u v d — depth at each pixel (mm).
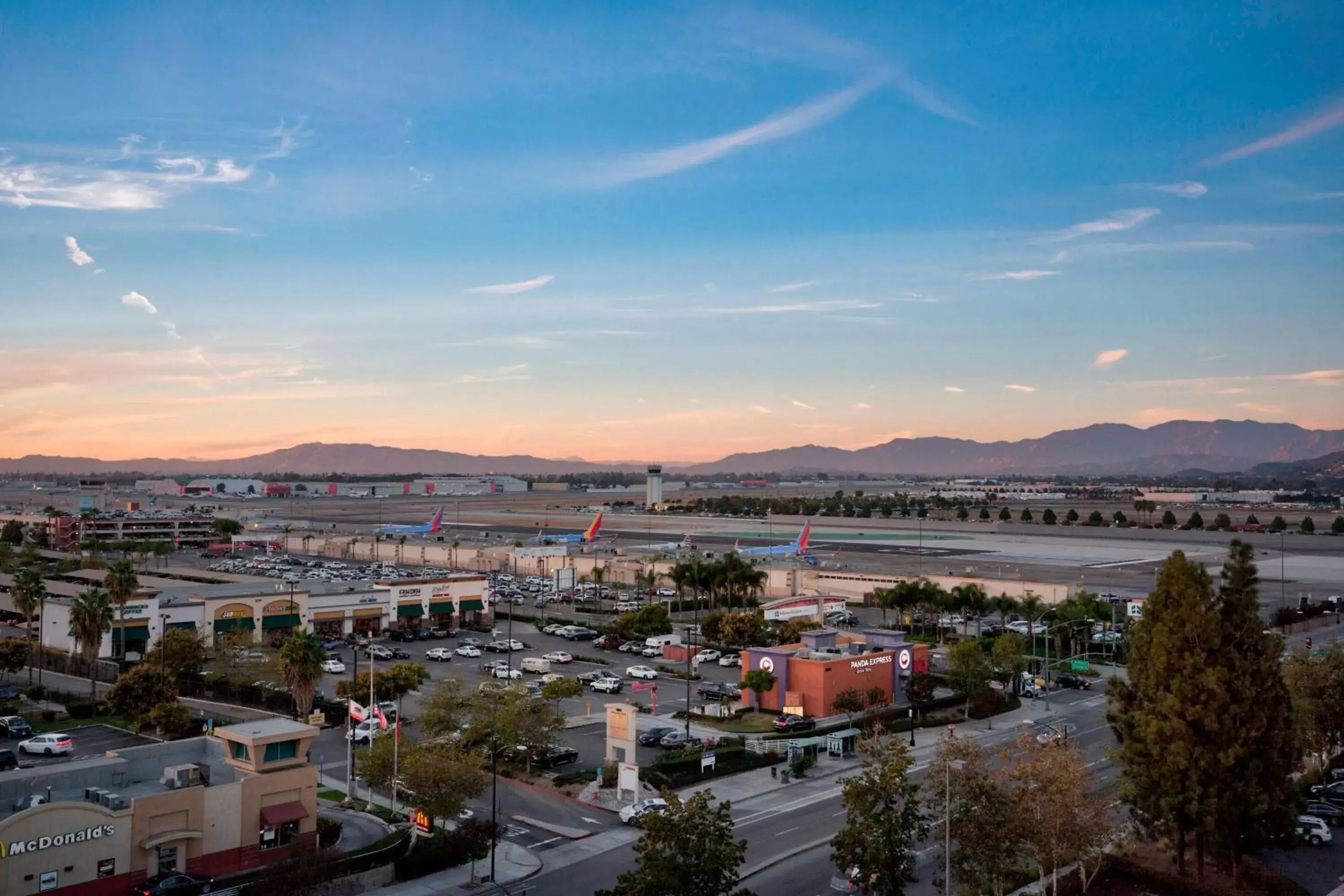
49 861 50000
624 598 187500
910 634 156000
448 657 131875
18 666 109312
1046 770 54656
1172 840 61812
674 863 45469
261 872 55781
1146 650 61219
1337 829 69625
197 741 63562
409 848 62406
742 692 107688
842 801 74938
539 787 78125
